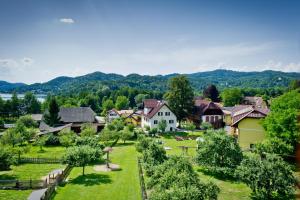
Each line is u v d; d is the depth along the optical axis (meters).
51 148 53.78
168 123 72.56
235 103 117.44
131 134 59.12
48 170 37.12
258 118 43.75
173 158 24.47
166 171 23.28
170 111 72.62
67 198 26.25
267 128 37.53
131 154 46.06
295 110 34.28
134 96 176.25
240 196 26.02
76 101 148.00
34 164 40.44
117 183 30.75
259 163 24.83
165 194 18.17
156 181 24.02
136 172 35.22
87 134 58.53
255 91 174.50
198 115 79.56
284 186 23.53
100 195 27.08
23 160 41.34
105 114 122.31
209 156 32.50
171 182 20.02
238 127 45.00
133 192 27.86
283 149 33.72
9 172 36.16
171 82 77.75
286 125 34.22
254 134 44.03
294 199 24.11
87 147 36.06
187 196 17.53
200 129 77.00
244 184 29.48
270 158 25.39
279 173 23.86
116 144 56.31
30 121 83.88
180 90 76.44
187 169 21.77
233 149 32.00
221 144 32.31
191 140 59.00
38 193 27.50
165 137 63.25
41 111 134.50
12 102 124.44
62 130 61.28
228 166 31.84
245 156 31.84
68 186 29.84
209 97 122.00
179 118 78.19
